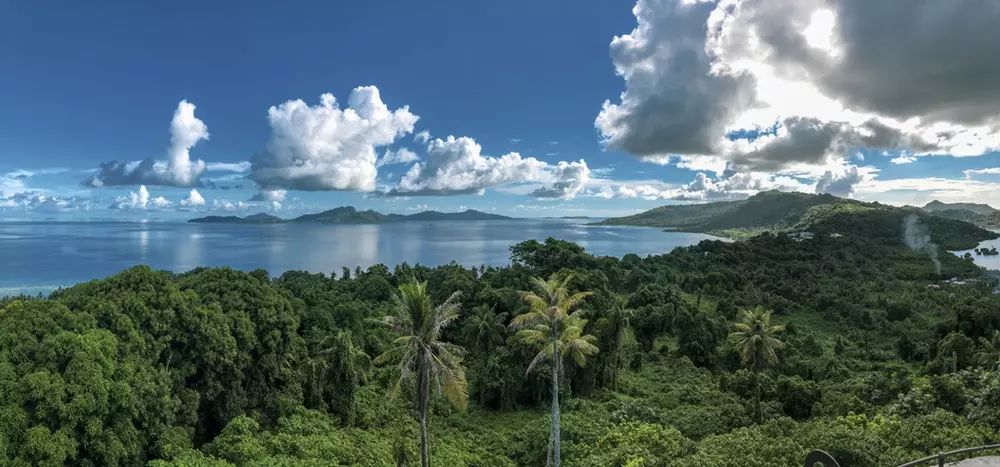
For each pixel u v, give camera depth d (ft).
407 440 175.94
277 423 179.01
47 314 140.67
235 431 159.22
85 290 169.37
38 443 111.55
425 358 118.83
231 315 180.24
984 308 311.06
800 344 356.59
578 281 294.46
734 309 433.89
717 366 310.65
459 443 187.73
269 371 186.91
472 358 273.33
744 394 236.63
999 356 233.14
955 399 155.43
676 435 163.73
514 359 234.58
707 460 127.13
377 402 223.10
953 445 114.42
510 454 184.14
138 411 135.85
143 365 147.13
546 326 151.02
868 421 148.56
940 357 275.39
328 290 364.38
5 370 120.06
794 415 211.20
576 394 246.27
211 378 168.55
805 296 515.50
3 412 111.96
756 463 118.83
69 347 129.39
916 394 164.96
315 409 195.00
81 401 120.88
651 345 333.01
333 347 206.28
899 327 418.31
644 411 202.49
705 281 533.55
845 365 313.94
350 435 182.19
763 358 203.00
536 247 384.27
